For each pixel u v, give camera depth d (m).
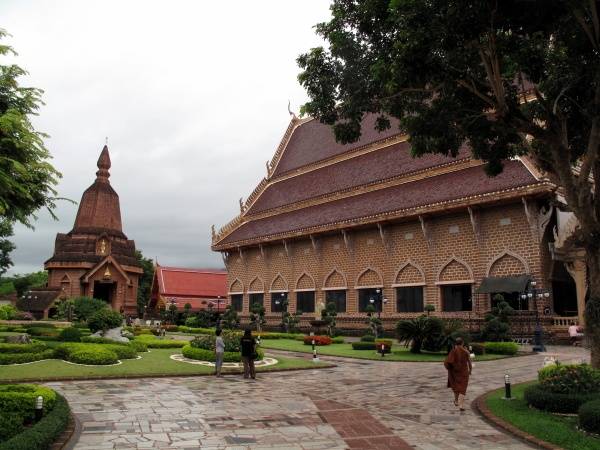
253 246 46.72
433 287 32.06
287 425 9.43
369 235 36.69
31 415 8.71
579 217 11.69
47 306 56.09
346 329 36.69
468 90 13.86
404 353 23.50
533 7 10.71
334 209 40.94
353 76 14.07
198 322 47.44
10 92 11.48
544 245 27.81
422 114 14.16
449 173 34.72
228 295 49.94
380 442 8.36
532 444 8.28
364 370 18.16
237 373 16.83
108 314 27.08
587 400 9.73
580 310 26.31
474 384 14.74
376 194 38.88
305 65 14.52
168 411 10.45
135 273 65.56
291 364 19.16
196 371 16.48
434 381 15.38
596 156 12.44
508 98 13.33
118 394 12.36
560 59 13.55
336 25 13.55
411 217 33.06
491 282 28.58
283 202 49.00
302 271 41.66
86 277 58.97
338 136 14.93
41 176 11.73
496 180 29.64
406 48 11.31
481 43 12.07
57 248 63.88
